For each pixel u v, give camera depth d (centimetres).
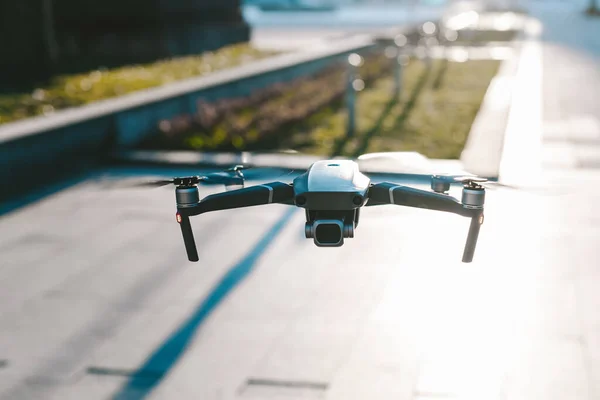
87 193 982
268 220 836
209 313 599
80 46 2420
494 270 666
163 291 650
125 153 1127
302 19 4994
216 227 817
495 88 1705
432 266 679
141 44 2400
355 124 1349
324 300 614
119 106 1189
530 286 629
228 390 483
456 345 529
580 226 772
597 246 715
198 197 167
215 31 2717
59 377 511
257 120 1348
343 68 2070
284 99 1593
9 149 966
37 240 805
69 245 785
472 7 6028
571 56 2362
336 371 499
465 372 492
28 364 530
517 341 532
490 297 609
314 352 527
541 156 1057
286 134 1283
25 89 1652
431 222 802
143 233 814
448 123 1332
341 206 148
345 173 157
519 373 489
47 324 594
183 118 1271
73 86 1717
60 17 2394
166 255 741
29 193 990
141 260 731
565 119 1331
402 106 1541
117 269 709
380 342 536
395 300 607
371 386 479
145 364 522
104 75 1919
